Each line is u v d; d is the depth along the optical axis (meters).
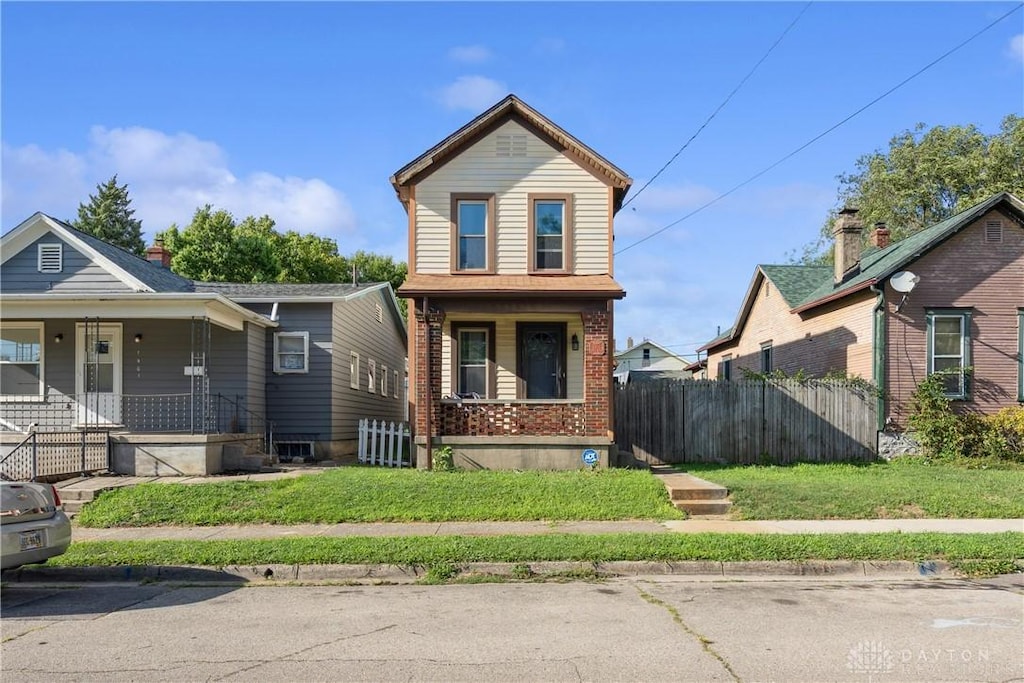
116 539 11.32
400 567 9.62
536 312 17.42
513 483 14.48
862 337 21.11
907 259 20.02
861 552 9.89
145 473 16.16
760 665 6.01
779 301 27.56
